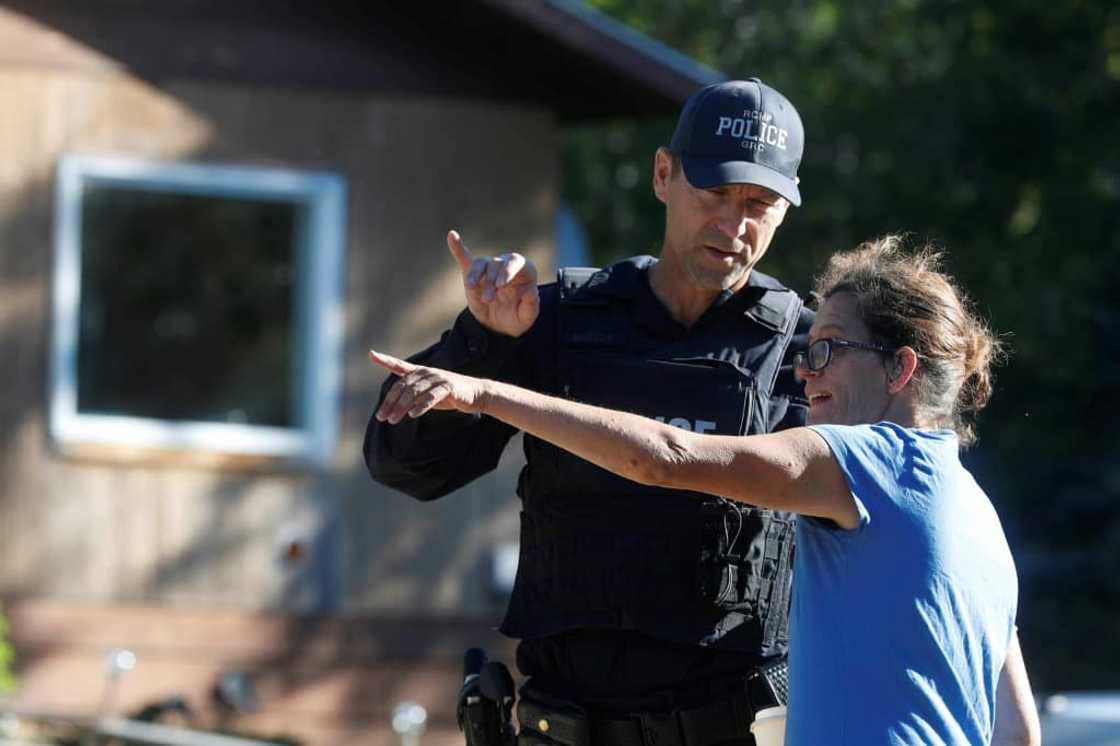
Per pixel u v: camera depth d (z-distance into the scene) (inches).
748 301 501.0
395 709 1247.5
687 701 478.9
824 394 418.0
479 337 456.8
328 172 1259.8
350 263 1262.3
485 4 1216.8
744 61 2620.6
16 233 1202.6
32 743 983.6
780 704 473.4
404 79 1278.3
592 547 481.7
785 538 486.9
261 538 1235.9
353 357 1259.8
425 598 1259.8
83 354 1235.9
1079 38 2512.3
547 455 488.4
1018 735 433.1
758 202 492.1
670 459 381.7
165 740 963.3
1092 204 2463.1
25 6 1213.7
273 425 1274.6
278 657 1230.3
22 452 1196.5
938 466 397.1
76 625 1195.3
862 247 440.8
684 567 478.0
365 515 1254.9
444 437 476.1
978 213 2469.2
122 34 1230.3
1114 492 2699.3
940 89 2482.8
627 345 494.3
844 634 391.2
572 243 1742.1
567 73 1291.8
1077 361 2512.3
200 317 1270.9
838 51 2576.3
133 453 1212.5
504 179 1291.8
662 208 2605.8
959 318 415.8
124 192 1238.9
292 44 1261.1
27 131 1208.2
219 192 1246.3
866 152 2486.5
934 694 388.8
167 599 1213.7
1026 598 2613.2
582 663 486.0
